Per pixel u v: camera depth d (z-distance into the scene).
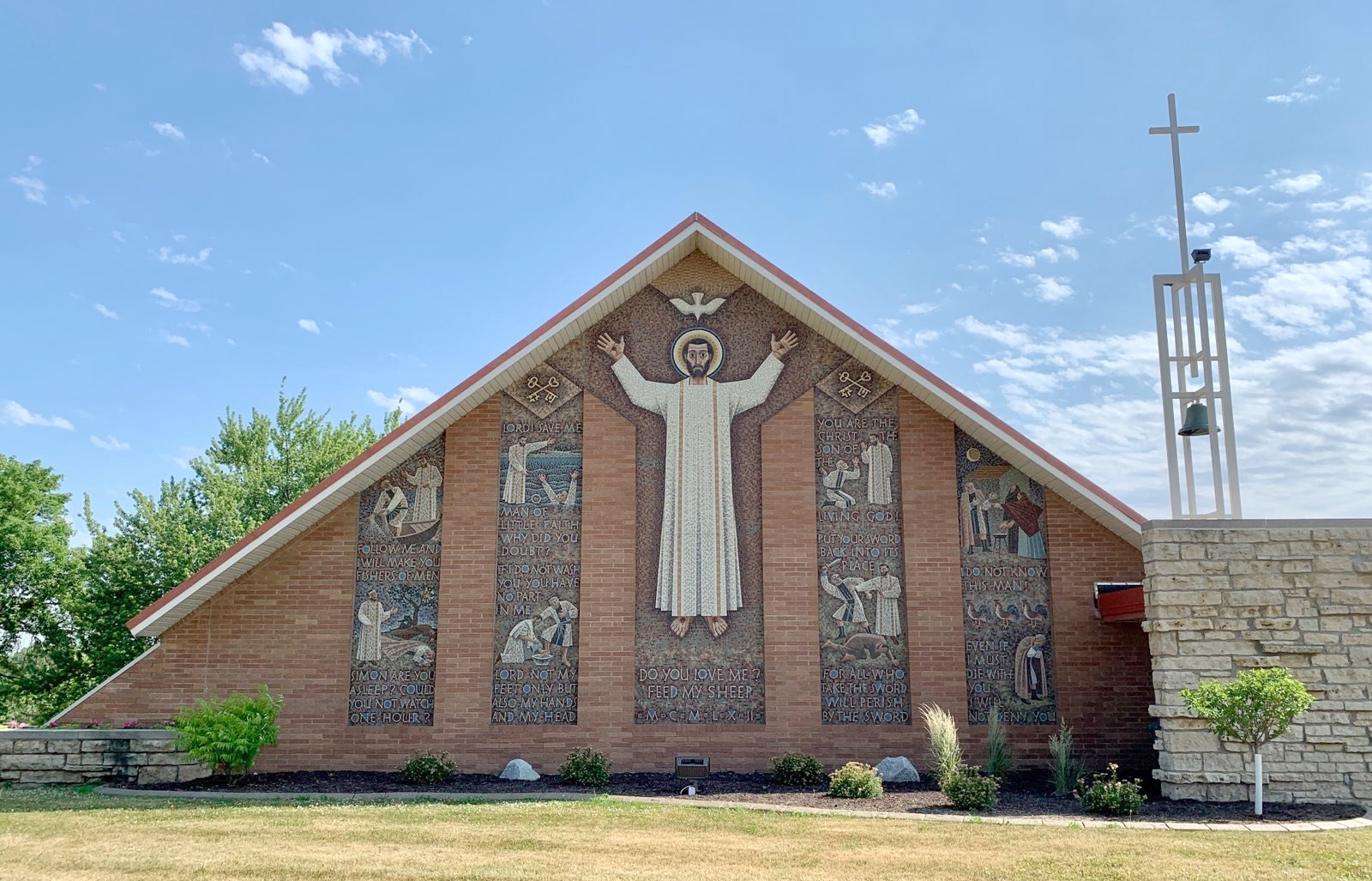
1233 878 10.05
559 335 17.70
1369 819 12.76
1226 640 14.38
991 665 17.45
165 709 16.92
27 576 32.69
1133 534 16.81
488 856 10.98
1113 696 17.28
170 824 12.55
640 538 17.86
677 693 17.33
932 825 12.55
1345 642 14.22
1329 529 14.59
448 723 17.00
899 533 17.91
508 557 17.72
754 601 17.64
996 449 17.66
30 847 11.35
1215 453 15.33
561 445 18.14
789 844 11.55
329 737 16.95
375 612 17.47
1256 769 13.27
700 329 18.62
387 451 16.95
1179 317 16.00
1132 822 12.71
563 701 17.25
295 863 10.66
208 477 36.00
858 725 17.12
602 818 12.98
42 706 32.59
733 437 18.23
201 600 17.06
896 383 18.17
